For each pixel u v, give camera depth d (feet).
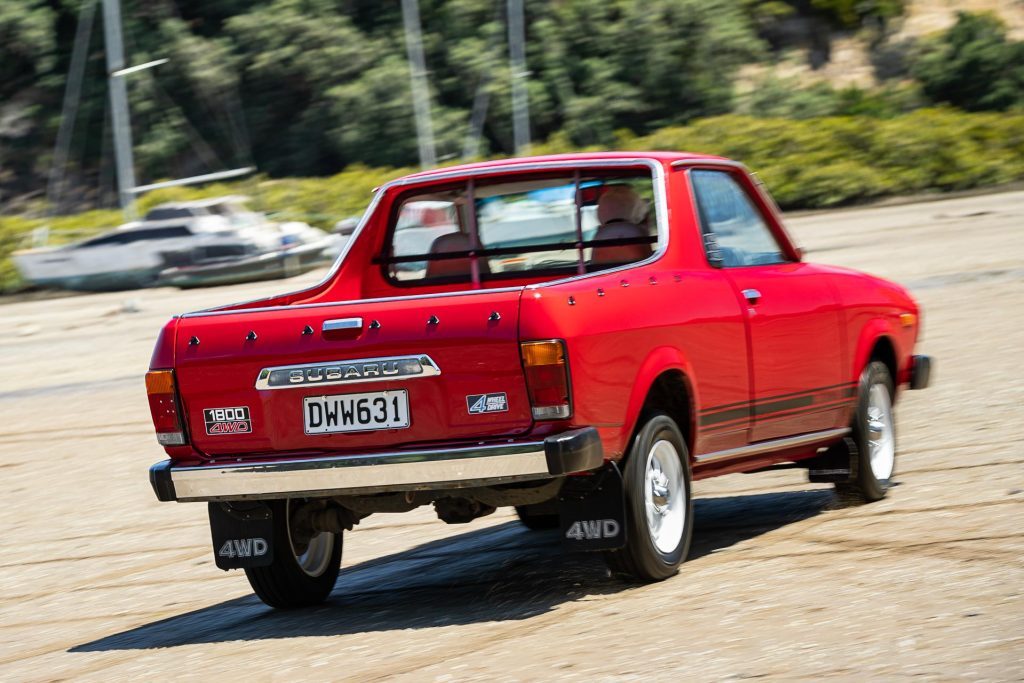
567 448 28.73
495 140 388.37
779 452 37.81
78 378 100.42
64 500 55.88
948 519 36.35
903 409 55.57
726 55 392.47
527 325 29.17
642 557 31.45
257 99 377.09
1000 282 102.01
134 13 371.35
